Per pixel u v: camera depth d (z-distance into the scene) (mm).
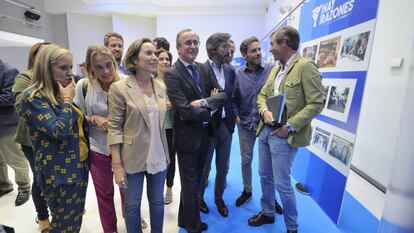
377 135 1767
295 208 1725
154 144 1403
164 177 1520
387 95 1681
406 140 771
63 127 1151
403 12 1559
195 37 1521
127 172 1358
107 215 1731
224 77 1989
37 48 1578
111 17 7977
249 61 2121
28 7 6316
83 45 8008
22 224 1990
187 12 7582
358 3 1852
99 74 1487
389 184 844
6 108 2166
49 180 1215
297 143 1562
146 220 2043
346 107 1955
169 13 7633
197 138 1565
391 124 1637
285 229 1938
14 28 6008
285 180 1668
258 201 2367
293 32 1515
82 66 1665
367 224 1742
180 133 1563
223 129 1969
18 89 1577
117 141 1321
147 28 8086
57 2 7398
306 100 1482
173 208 2229
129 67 1350
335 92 2123
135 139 1326
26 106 1134
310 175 2465
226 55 1969
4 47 6406
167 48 2578
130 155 1336
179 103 1452
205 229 1932
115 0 7285
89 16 7922
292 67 1549
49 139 1189
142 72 1355
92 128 1586
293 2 4156
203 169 1836
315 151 2404
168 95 1504
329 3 2273
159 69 2033
